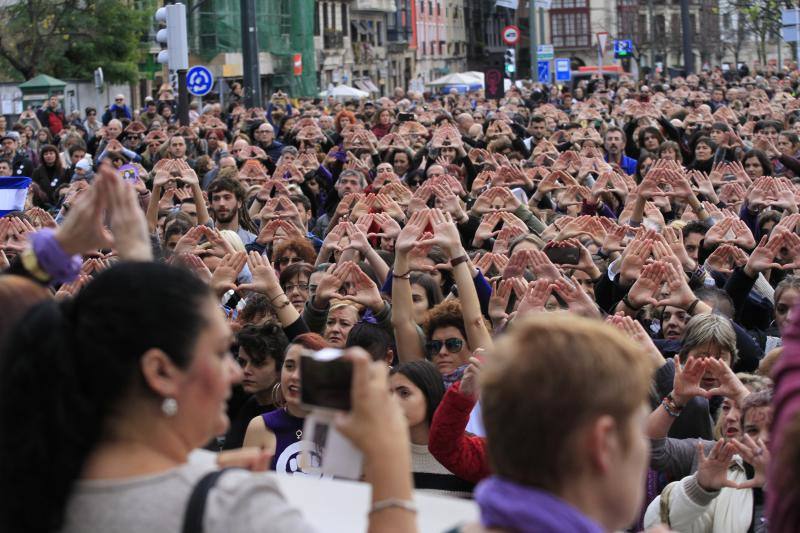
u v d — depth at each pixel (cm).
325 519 505
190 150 4088
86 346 497
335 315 1437
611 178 2580
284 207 2278
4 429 494
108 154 3459
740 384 1066
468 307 1251
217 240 1756
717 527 1056
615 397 465
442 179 2498
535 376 467
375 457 483
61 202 2886
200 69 4916
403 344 1334
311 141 3912
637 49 17738
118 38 9419
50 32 9125
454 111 5794
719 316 1288
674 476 1114
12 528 492
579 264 1695
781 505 534
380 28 17112
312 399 488
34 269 564
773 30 12450
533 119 4419
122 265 510
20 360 495
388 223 1969
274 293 1351
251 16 5406
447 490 1029
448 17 19800
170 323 499
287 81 11844
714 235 2027
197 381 506
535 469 469
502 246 2038
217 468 521
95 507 490
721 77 9794
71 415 493
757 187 2381
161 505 483
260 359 1262
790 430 532
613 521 474
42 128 4847
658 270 1458
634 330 1212
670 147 3403
